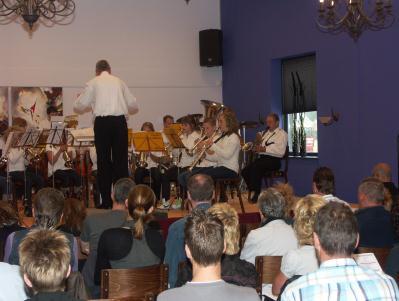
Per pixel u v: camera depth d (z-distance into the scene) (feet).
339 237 6.30
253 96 34.91
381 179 16.84
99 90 21.25
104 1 35.81
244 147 26.76
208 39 37.01
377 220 12.60
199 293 6.33
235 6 36.17
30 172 25.14
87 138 25.38
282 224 11.38
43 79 34.65
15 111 34.09
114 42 36.04
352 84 27.73
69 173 26.53
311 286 6.26
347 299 6.14
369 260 9.43
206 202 13.03
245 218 22.11
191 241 6.46
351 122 27.86
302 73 32.01
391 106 25.64
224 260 8.88
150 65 36.73
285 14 31.99
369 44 26.68
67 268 6.31
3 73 33.94
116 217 12.82
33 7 23.16
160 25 36.91
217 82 37.93
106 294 9.97
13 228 12.14
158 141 23.52
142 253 10.93
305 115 32.07
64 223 13.39
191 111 37.47
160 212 20.70
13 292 8.42
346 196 28.32
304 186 31.42
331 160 29.19
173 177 26.00
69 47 35.17
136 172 27.37
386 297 6.18
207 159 23.50
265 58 33.68
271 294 10.43
